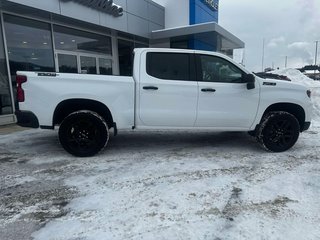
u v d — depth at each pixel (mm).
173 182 3990
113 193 3652
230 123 5402
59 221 3002
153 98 5129
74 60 12469
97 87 4988
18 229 2861
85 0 11125
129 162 4883
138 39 16422
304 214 3121
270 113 5461
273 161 4945
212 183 3955
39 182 4039
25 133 7406
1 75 9375
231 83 5320
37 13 10227
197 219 3021
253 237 2703
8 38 9555
